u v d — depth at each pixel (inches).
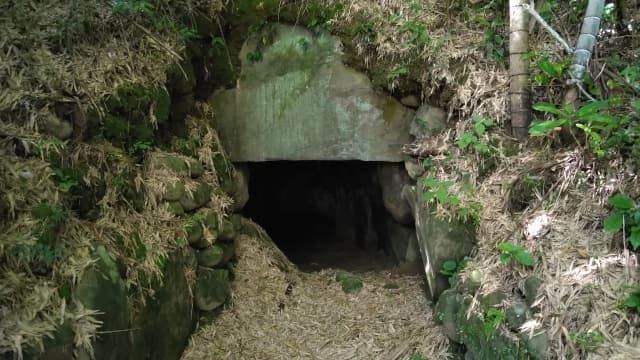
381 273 159.9
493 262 103.1
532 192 107.3
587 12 102.1
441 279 118.2
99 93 104.7
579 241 93.0
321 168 235.0
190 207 120.0
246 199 155.4
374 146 142.3
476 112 125.0
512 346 87.8
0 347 71.6
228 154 147.3
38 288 79.7
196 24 138.6
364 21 135.8
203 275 121.8
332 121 143.0
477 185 119.0
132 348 93.3
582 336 78.7
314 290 144.1
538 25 128.2
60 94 98.4
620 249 87.5
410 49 132.1
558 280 88.3
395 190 150.5
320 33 139.6
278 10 139.9
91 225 95.1
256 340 121.9
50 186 88.2
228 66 144.6
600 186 98.0
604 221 86.8
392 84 134.8
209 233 123.0
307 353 118.3
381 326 125.7
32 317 76.6
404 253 160.7
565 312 83.0
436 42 131.1
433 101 133.7
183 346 113.9
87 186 96.7
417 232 133.1
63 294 81.0
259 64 144.0
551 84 115.7
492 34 131.0
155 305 102.2
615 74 114.6
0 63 95.7
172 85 127.3
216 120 146.5
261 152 147.0
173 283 108.7
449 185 121.0
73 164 96.1
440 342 112.3
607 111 105.9
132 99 111.1
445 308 107.3
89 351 80.4
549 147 113.0
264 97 144.8
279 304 135.0
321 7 138.1
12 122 92.0
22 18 104.4
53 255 83.6
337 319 130.3
